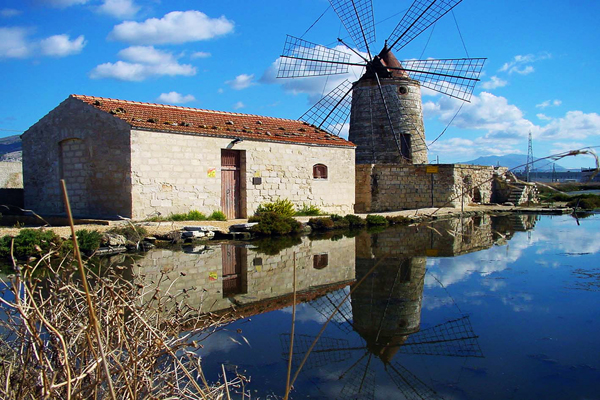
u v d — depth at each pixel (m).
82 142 17.97
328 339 6.54
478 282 9.79
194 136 18.17
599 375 5.39
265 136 20.66
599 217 24.48
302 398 4.83
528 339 6.51
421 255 13.16
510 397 4.88
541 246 14.59
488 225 20.58
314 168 22.92
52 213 18.84
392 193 27.88
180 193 17.81
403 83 30.47
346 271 11.01
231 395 4.82
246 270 10.96
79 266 2.42
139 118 17.50
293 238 16.89
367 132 30.58
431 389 5.07
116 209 16.98
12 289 3.12
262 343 6.35
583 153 3.46
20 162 28.48
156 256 12.48
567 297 8.59
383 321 7.32
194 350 5.77
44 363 3.11
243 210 20.03
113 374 3.34
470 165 30.30
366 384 5.16
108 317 3.35
